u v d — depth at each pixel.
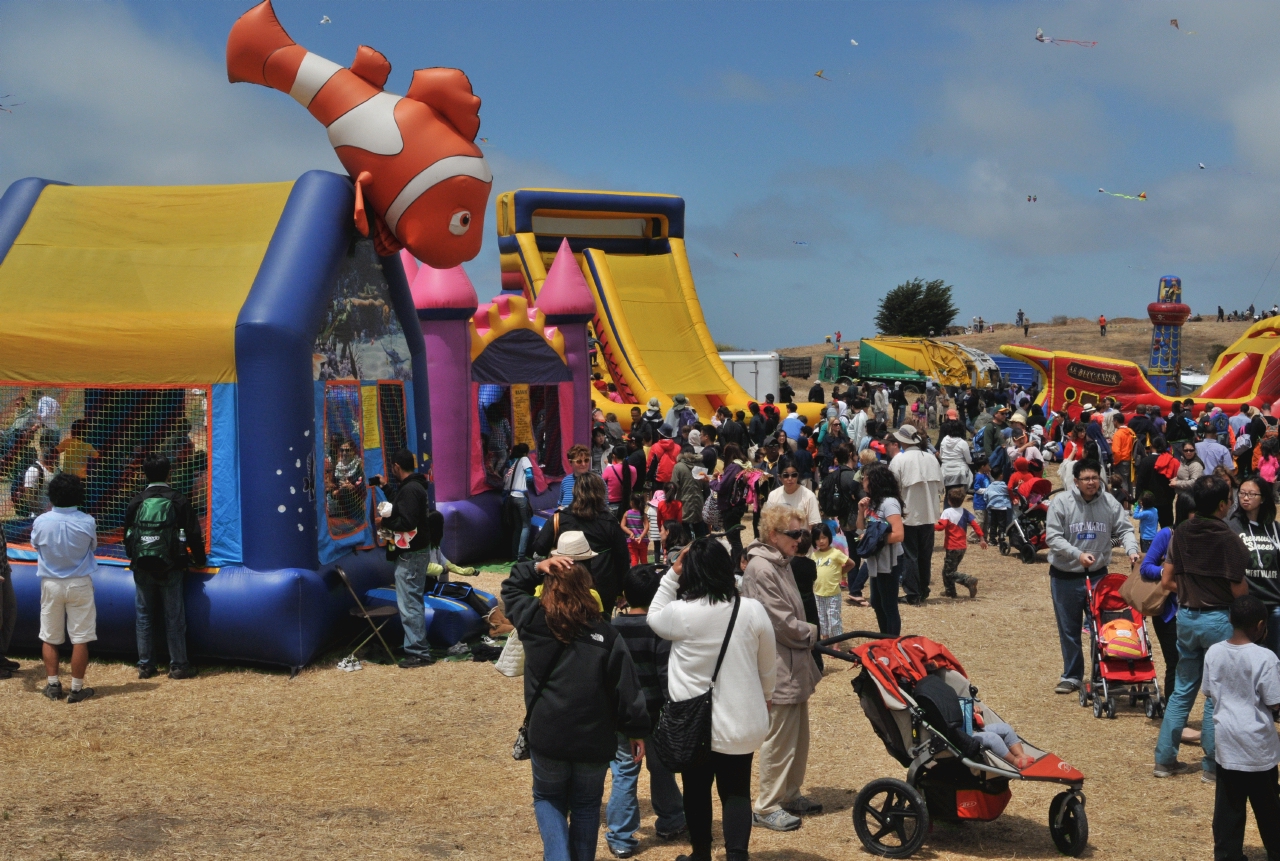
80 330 9.62
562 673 4.73
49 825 5.68
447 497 13.80
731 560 5.18
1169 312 40.81
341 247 10.08
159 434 9.58
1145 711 8.48
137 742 7.74
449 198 10.09
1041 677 9.50
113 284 9.89
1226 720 5.49
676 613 5.12
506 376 15.06
